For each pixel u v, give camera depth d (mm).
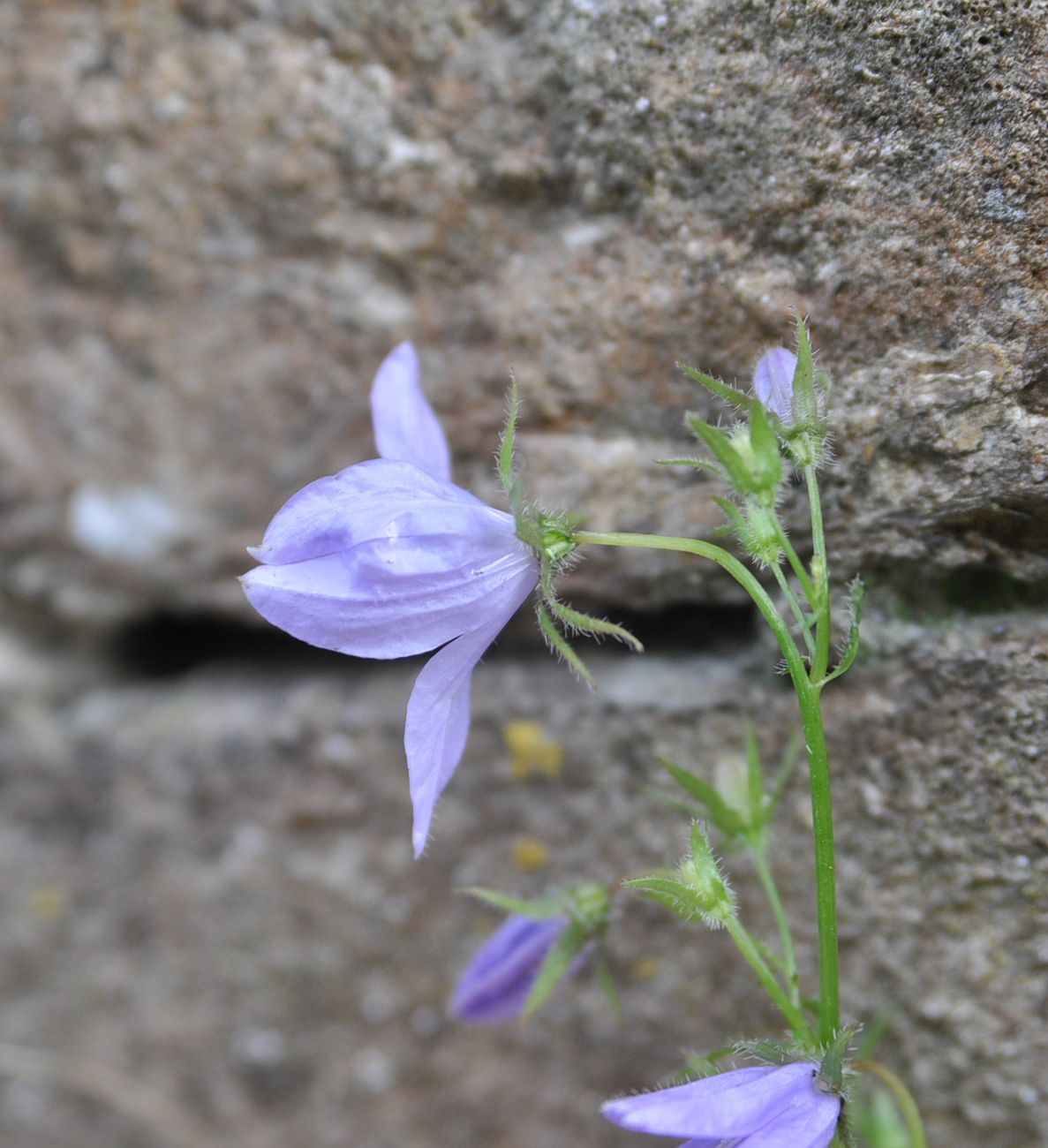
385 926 201
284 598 137
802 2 157
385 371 152
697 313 169
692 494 173
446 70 175
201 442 196
